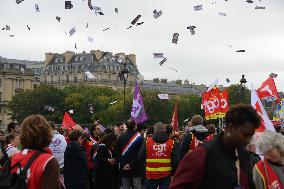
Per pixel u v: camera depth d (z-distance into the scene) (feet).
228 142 16.89
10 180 18.61
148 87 599.57
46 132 19.40
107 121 347.56
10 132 42.52
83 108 363.15
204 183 16.67
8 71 475.31
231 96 307.99
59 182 18.81
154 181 41.96
